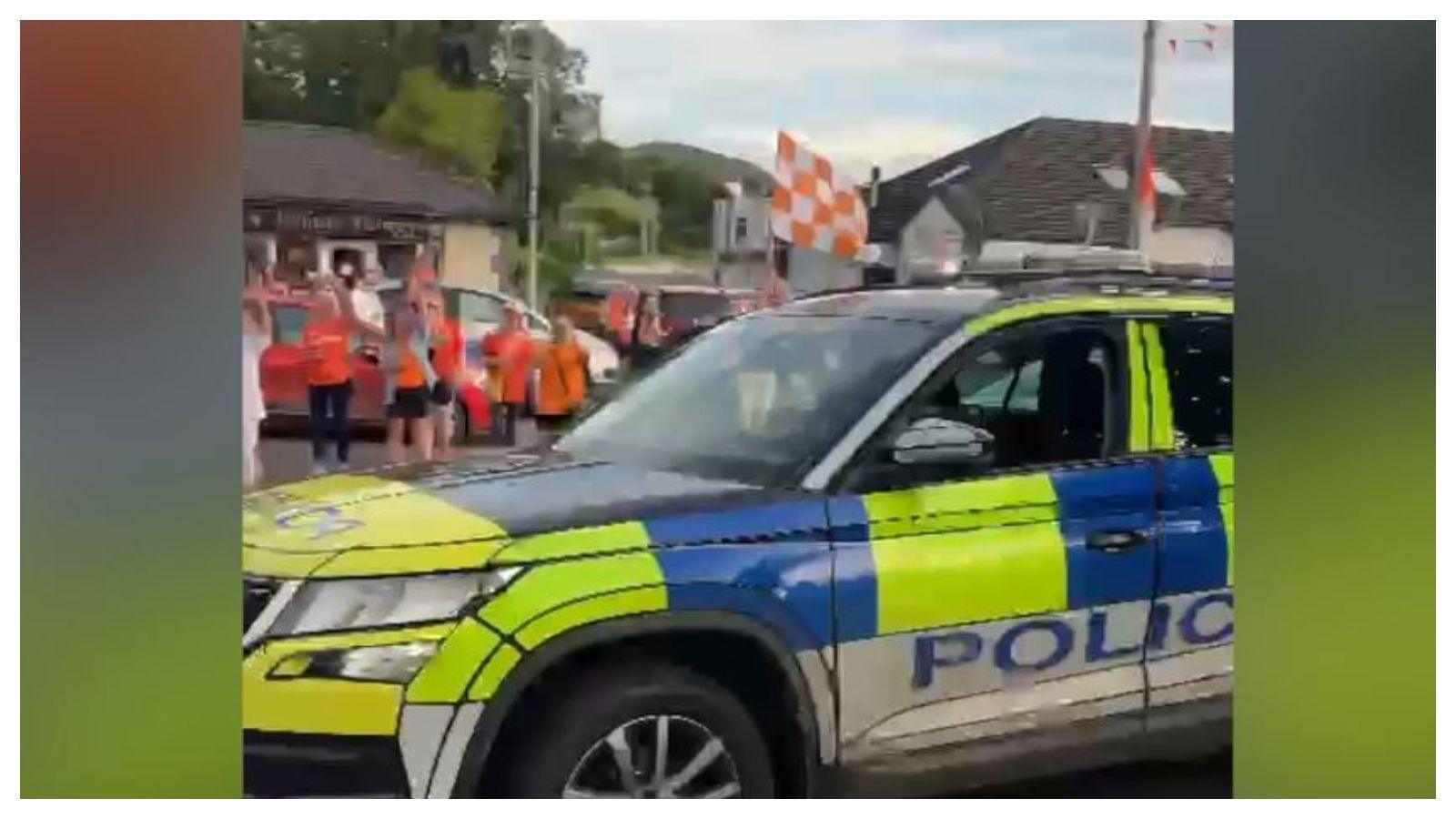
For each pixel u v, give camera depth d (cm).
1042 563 417
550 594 386
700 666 396
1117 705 426
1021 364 423
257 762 397
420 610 389
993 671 412
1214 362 445
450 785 386
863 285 442
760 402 421
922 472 411
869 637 401
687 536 393
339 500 409
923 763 407
